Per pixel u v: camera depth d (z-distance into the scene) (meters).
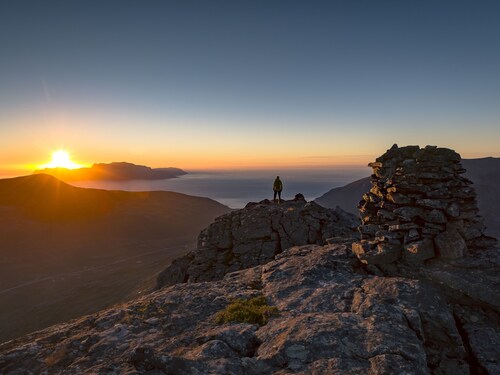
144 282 86.19
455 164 16.73
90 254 149.88
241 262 31.83
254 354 10.27
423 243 15.52
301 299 14.21
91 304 81.12
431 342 11.77
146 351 9.17
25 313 82.62
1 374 9.75
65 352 10.62
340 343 9.91
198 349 10.25
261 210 36.16
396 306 12.58
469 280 13.71
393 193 17.52
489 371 10.70
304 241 32.28
